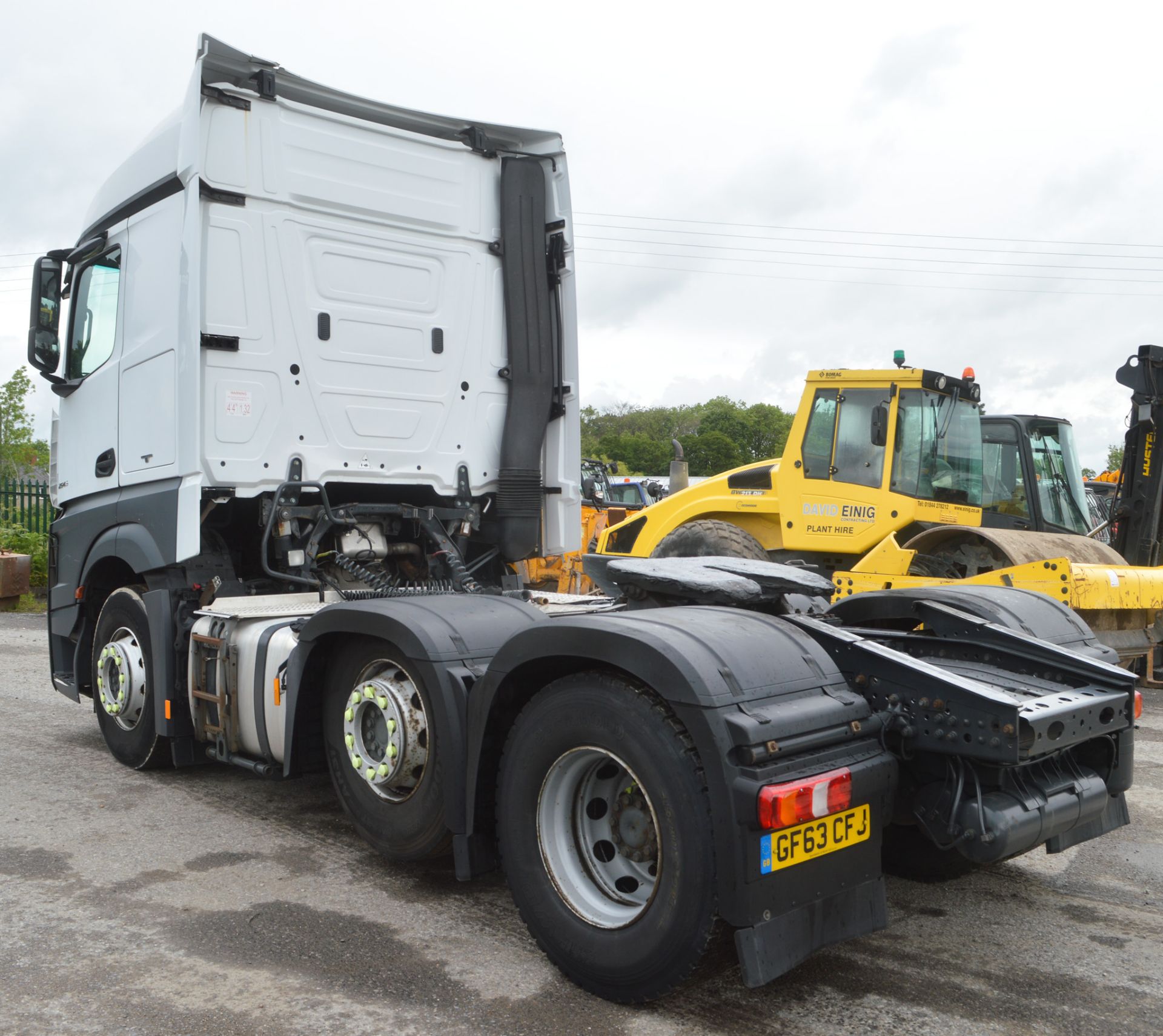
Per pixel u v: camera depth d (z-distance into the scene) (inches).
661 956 98.7
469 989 108.7
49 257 213.9
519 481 212.1
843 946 121.9
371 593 181.3
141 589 195.2
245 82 182.9
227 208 178.1
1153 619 311.4
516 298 211.9
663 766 98.7
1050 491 385.4
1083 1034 100.7
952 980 112.6
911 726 109.9
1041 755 108.2
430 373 202.4
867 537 334.6
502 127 209.6
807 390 352.5
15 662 341.7
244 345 179.0
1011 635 129.5
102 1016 102.2
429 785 130.6
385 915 129.0
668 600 135.3
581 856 112.2
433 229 203.0
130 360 191.3
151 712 188.2
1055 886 143.3
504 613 139.2
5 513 631.8
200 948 118.5
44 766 203.3
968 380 351.6
